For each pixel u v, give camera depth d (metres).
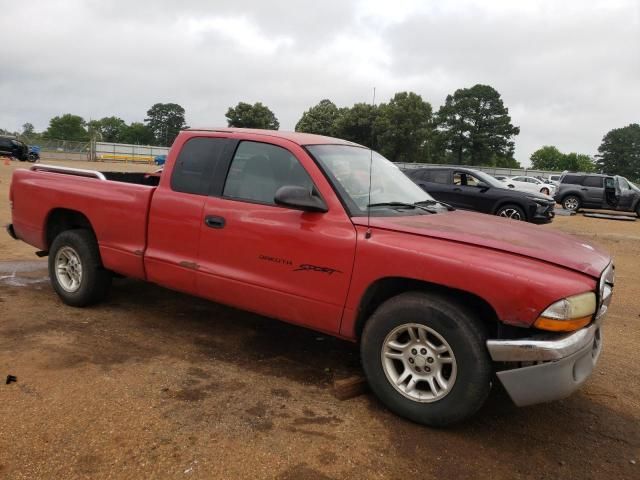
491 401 3.73
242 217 3.95
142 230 4.53
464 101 89.06
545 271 2.99
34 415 3.14
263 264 3.84
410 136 48.41
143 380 3.69
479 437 3.22
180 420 3.19
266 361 4.16
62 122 127.12
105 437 2.96
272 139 4.04
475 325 3.06
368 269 3.39
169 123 128.25
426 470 2.85
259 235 3.84
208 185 4.22
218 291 4.10
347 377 3.93
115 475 2.65
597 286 3.03
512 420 3.46
